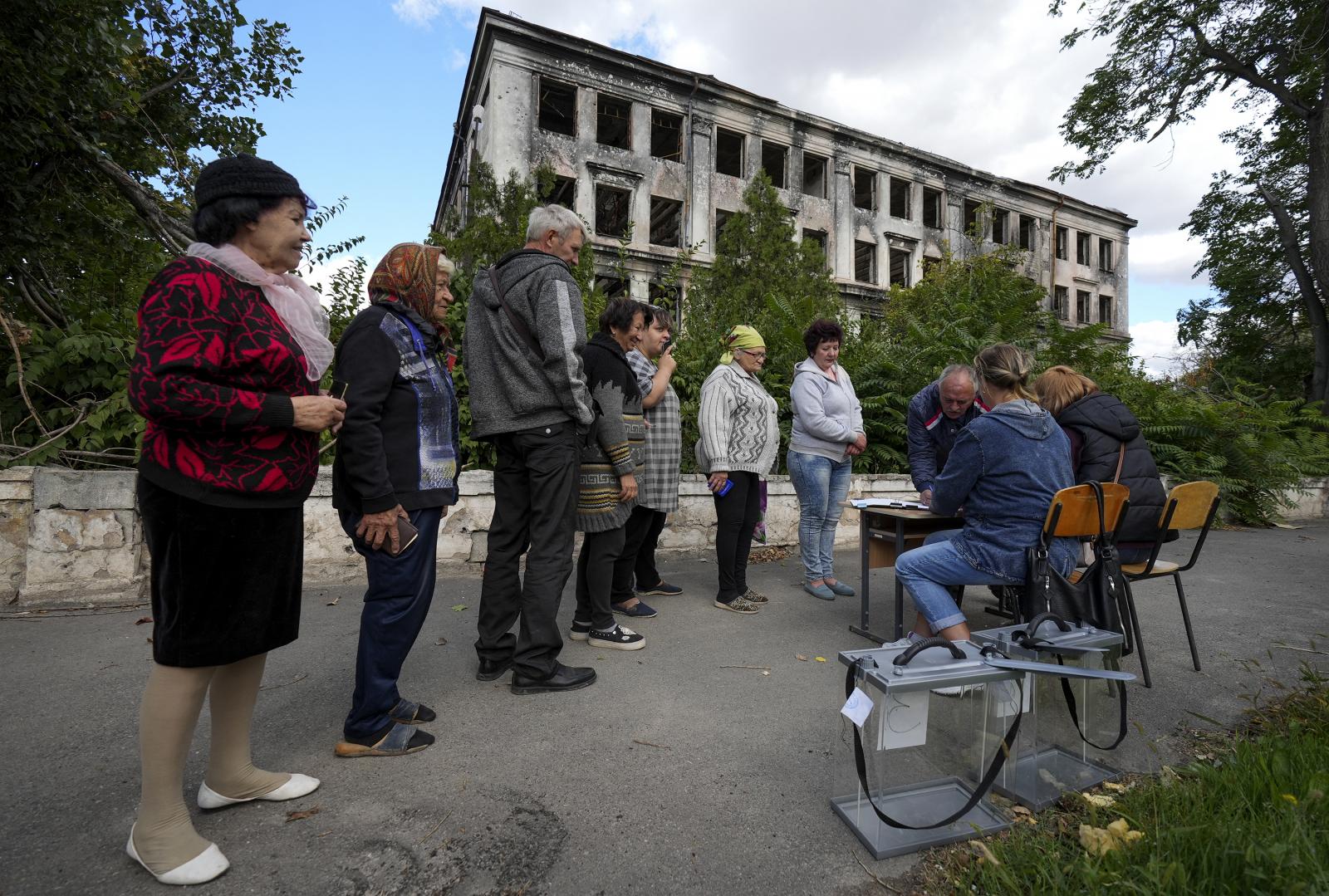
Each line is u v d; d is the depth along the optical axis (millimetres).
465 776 2109
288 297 1730
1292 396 20359
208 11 8398
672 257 25422
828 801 2016
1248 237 19734
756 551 6090
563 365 2629
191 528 1524
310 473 1750
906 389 6961
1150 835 1681
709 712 2648
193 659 1556
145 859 1572
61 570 3869
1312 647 3477
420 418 2258
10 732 2342
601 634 3396
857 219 31344
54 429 4297
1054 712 2180
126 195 6750
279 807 1920
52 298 6840
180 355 1443
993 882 1555
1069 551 2607
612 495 3211
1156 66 14164
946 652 1996
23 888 1545
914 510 3561
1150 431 9039
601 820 1890
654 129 28609
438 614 3926
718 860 1725
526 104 23609
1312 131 13414
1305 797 1741
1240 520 8891
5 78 5832
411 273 2275
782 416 6609
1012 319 8219
